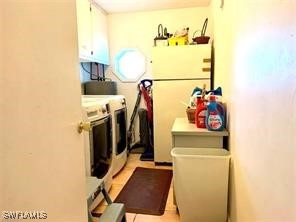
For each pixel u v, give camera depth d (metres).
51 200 0.70
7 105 0.51
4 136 0.50
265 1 0.93
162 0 3.05
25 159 0.57
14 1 0.53
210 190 1.71
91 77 3.56
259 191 1.03
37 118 0.63
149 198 2.25
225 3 1.88
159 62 3.00
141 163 3.19
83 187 0.98
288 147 0.73
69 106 0.84
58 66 0.75
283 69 0.77
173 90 3.01
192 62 2.94
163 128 3.07
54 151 0.72
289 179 0.73
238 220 1.46
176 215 1.97
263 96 0.97
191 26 3.41
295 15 0.68
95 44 3.02
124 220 1.68
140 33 3.56
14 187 0.53
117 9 3.35
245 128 1.27
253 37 1.10
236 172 1.51
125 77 3.67
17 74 0.54
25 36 0.57
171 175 2.78
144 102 3.58
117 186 2.51
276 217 0.83
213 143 1.88
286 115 0.75
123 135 3.06
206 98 2.01
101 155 2.26
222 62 2.11
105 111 2.35
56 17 0.74
